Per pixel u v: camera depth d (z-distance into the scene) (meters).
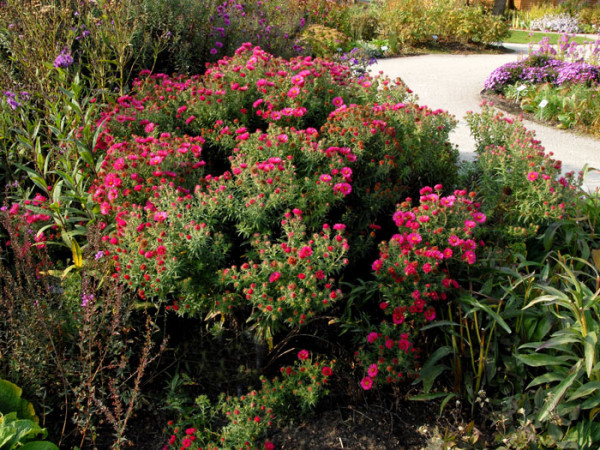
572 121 8.08
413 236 3.00
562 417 2.65
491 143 4.73
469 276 3.20
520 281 3.02
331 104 4.23
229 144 3.75
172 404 2.88
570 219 3.79
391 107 4.19
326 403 3.01
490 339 3.00
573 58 10.90
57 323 2.95
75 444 2.70
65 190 4.12
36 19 4.52
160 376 3.12
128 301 3.07
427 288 2.90
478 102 9.25
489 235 3.78
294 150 3.46
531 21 23.06
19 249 3.00
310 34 10.60
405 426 2.87
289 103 3.91
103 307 2.87
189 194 3.21
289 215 3.03
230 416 2.69
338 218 3.60
